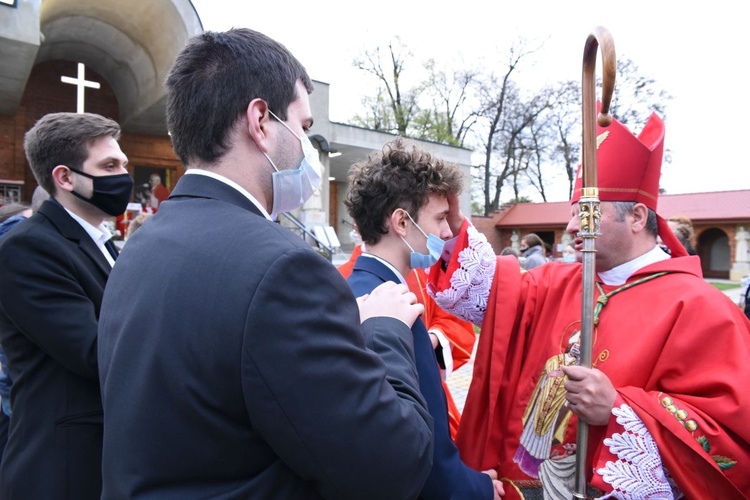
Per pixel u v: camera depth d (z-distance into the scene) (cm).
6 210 333
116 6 980
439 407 121
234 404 77
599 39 111
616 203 143
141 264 89
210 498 77
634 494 115
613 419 118
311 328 77
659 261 144
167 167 1345
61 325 158
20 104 1163
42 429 163
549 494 137
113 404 85
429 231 152
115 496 81
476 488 122
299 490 83
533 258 799
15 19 741
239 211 90
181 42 959
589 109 120
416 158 151
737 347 120
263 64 96
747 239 2131
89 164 188
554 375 144
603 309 144
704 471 115
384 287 120
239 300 76
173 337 79
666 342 129
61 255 167
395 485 82
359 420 78
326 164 1393
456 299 162
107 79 1270
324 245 1048
